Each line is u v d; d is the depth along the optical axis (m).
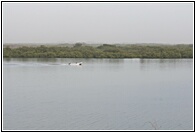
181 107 51.88
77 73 100.69
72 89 69.94
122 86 75.56
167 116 45.81
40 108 49.72
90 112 47.66
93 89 70.38
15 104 52.44
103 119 43.66
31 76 90.69
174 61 157.12
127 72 105.75
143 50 171.12
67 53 162.00
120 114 46.53
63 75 94.56
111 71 108.19
